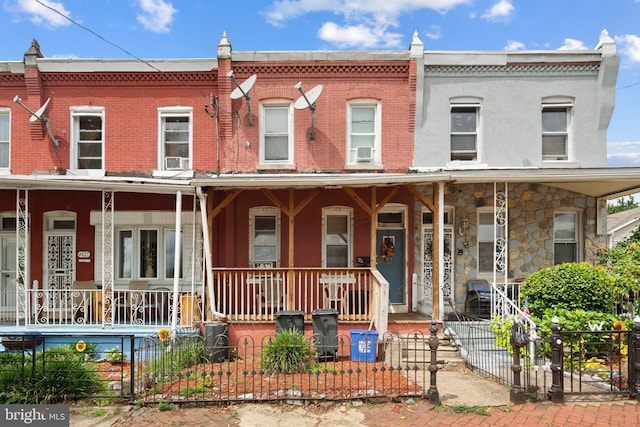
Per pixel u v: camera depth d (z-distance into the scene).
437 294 9.15
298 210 9.49
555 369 6.00
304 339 7.55
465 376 7.23
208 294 9.41
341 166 11.10
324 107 11.16
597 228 10.88
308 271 9.77
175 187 9.12
